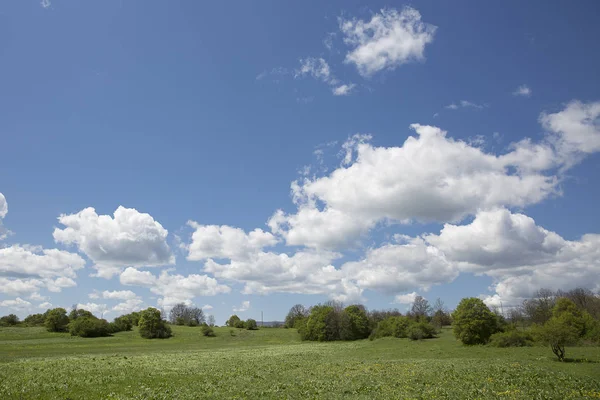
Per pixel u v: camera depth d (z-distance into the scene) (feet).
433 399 86.48
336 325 451.94
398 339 381.60
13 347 318.24
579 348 228.22
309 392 95.66
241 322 632.38
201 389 98.22
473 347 268.21
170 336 484.74
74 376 116.57
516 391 93.71
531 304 414.41
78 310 539.70
